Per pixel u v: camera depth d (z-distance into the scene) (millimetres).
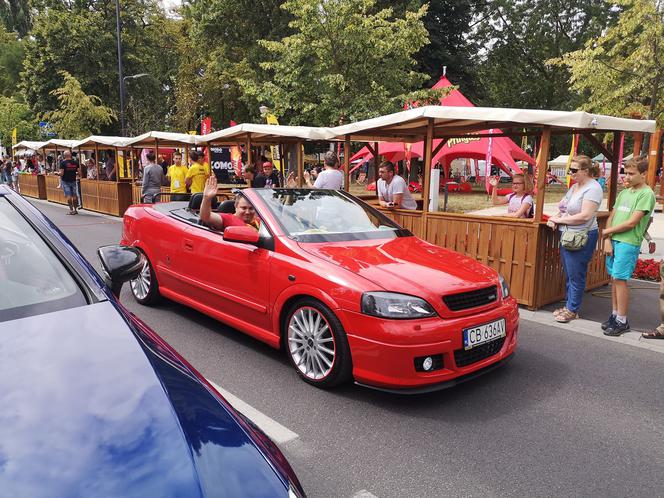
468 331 3492
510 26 37844
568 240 5496
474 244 6711
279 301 4035
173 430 1417
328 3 14953
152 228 5695
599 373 4301
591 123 5777
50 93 29234
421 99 15914
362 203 5238
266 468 1433
